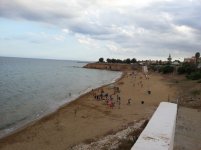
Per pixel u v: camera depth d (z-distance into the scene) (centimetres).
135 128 2295
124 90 6078
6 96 4675
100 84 8088
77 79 9581
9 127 2727
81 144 2131
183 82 7350
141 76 10888
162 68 12781
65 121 2947
